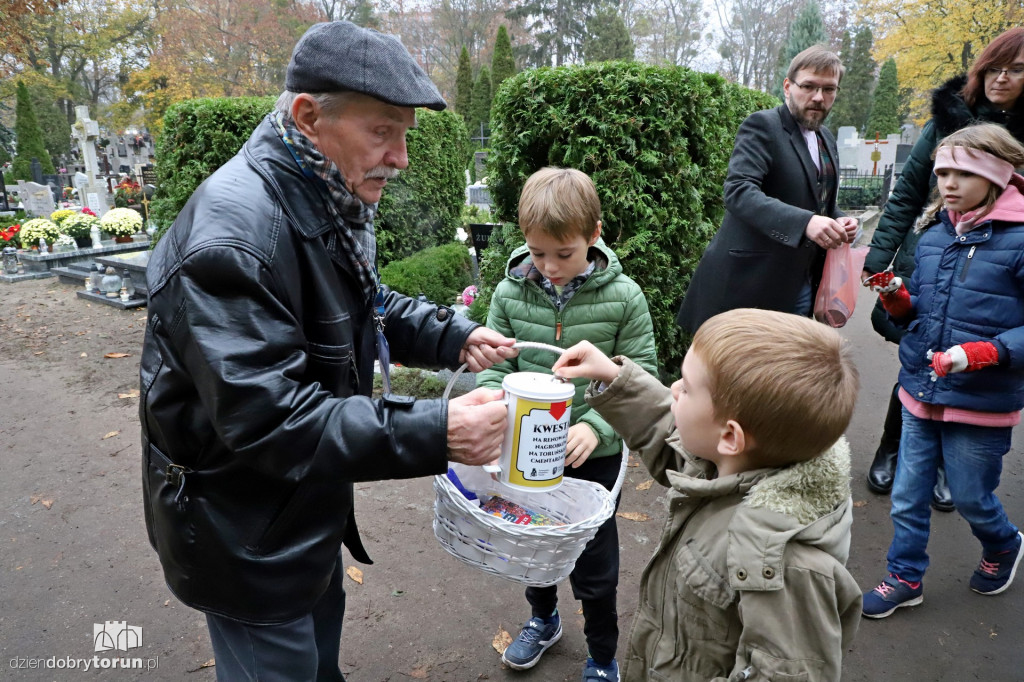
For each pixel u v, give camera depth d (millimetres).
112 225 11281
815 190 3150
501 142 4473
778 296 3221
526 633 2344
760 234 3174
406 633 2545
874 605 2562
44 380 5664
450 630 2562
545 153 4508
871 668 2311
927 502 2525
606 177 4262
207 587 1338
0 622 2654
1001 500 3469
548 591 2260
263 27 34219
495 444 1288
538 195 1802
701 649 1306
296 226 1260
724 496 1293
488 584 2854
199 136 7359
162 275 1225
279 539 1321
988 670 2297
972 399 2326
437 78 41938
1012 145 2182
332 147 1272
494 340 1749
